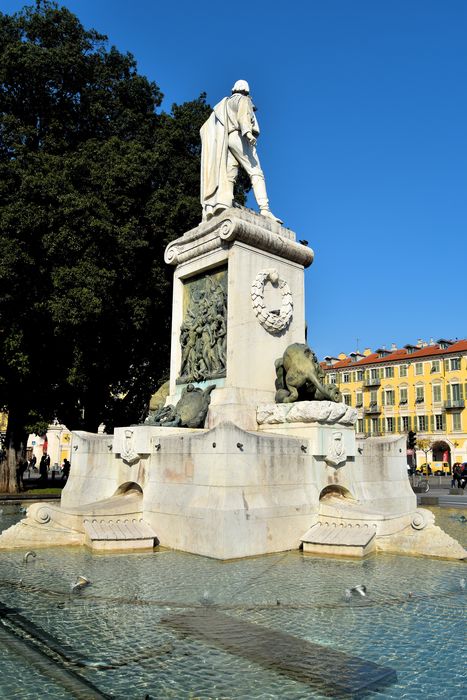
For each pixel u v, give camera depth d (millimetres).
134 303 17266
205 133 11094
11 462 19547
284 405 8188
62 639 3850
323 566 6160
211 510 6605
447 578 5629
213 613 4418
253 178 10609
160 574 5688
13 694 3055
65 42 19375
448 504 15133
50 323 17016
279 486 7156
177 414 8766
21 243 15945
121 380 21391
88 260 16047
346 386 64188
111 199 16984
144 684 3170
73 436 9477
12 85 18719
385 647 3732
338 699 2982
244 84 10734
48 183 16062
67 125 19156
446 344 57906
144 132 20172
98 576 5598
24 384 18422
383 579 5574
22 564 6180
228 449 6684
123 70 20812
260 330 9336
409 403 58594
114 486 8398
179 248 10453
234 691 3086
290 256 9969
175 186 18859
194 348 9844
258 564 6215
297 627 4117
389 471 8867
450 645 3768
